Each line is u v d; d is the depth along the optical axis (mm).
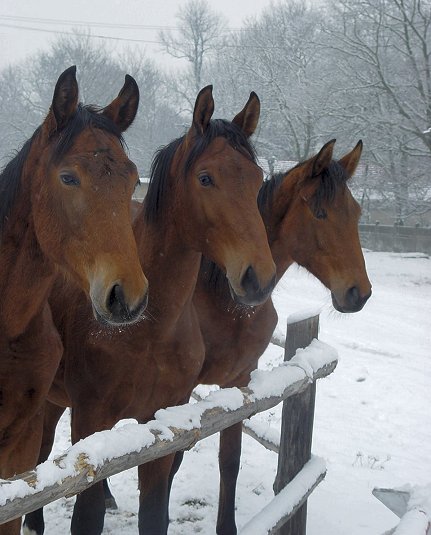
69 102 2209
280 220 3723
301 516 3102
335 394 6570
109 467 1754
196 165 2729
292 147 25391
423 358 7926
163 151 3023
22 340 2479
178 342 2947
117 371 2842
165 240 2895
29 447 2668
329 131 21812
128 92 2500
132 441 1854
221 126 2820
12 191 2436
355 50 20406
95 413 2924
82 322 2949
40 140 2359
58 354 2676
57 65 28172
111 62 28922
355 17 20375
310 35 24422
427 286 14062
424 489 2443
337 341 8625
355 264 3576
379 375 7195
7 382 2494
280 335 4297
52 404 3639
